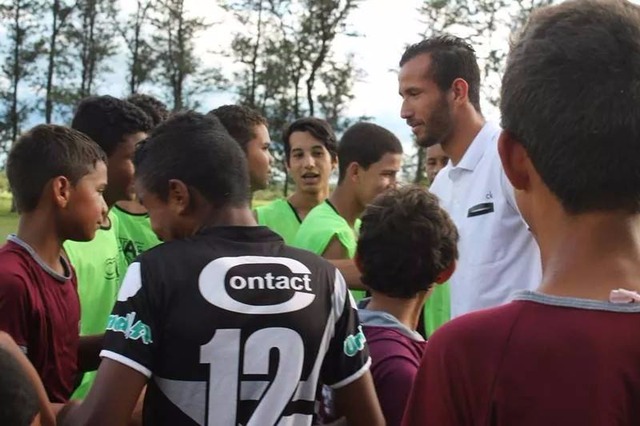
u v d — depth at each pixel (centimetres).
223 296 172
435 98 338
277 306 175
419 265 215
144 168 190
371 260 218
